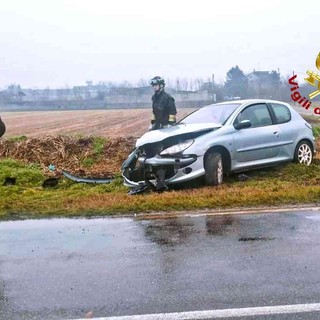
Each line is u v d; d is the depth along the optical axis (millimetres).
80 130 26172
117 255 5223
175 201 7707
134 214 7168
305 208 7238
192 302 3959
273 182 9398
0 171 10836
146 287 4301
